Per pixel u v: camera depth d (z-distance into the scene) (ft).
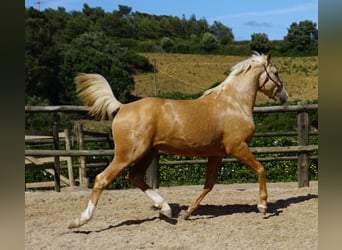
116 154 17.34
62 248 15.87
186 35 240.73
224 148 18.49
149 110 17.46
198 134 17.74
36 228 18.07
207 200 22.62
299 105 25.02
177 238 16.92
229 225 18.30
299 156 25.46
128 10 248.32
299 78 148.97
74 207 21.27
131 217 19.60
